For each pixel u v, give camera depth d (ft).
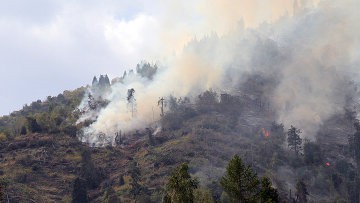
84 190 520.42
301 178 584.81
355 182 578.66
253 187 254.47
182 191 260.42
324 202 528.63
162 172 584.40
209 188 453.17
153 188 522.47
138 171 594.24
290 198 501.56
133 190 511.81
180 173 266.57
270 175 556.51
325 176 601.62
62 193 554.05
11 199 504.84
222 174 536.01
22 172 593.01
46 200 522.88
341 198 534.78
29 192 537.24
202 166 577.84
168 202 268.21
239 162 256.73
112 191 523.29
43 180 586.86
